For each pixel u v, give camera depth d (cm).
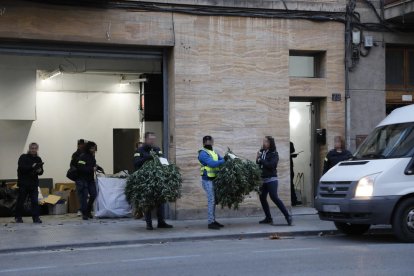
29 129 1791
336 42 1459
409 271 756
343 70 1464
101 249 1024
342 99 1460
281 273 761
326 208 1055
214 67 1379
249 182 1189
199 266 823
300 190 1536
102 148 1880
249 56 1400
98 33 1306
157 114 1662
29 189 1314
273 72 1414
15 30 1250
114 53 1359
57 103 1834
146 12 1339
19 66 1602
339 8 1455
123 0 1320
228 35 1388
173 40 1352
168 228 1220
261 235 1145
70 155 1847
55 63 1575
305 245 1020
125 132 1906
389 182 1002
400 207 1004
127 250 1005
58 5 1280
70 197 1530
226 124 1383
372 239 1090
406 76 1547
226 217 1383
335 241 1070
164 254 945
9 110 1645
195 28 1369
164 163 1196
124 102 1902
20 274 798
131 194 1179
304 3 1431
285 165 1414
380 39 1494
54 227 1245
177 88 1355
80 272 800
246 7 1393
